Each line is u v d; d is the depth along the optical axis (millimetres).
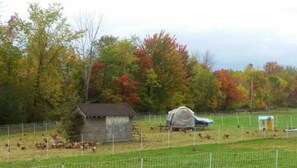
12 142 45000
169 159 28938
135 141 44875
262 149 35375
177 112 57969
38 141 45969
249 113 102000
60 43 68875
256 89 127688
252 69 130250
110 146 40688
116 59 79500
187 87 97500
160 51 90062
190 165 26438
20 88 65750
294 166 26609
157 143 42031
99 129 44688
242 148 36125
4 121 62531
